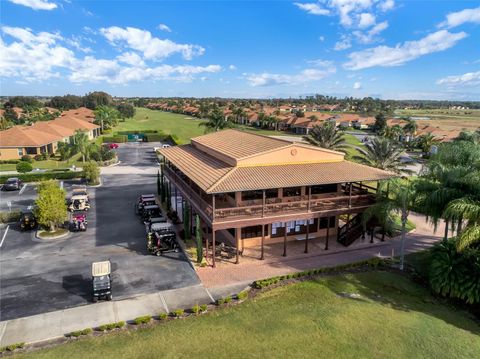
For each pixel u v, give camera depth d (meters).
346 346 17.89
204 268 26.72
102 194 46.78
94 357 17.00
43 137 71.69
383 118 137.88
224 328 19.28
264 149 31.06
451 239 26.22
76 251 29.41
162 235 29.42
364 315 20.72
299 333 18.80
